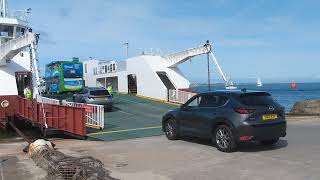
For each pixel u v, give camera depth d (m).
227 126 11.73
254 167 9.66
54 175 8.80
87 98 26.31
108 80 44.84
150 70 35.03
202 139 14.18
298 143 12.89
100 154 12.34
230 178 8.70
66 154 12.40
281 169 9.36
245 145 12.76
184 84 34.78
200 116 12.80
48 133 19.38
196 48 31.83
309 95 93.00
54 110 19.16
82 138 16.89
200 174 9.15
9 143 16.89
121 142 14.96
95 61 47.72
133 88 39.84
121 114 25.20
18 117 23.45
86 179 8.32
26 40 22.38
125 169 10.00
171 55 34.81
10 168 10.75
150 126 19.69
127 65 39.38
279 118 11.92
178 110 14.07
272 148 12.11
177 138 14.45
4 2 27.48
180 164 10.32
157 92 33.97
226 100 12.09
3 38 26.86
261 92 12.06
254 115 11.46
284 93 109.12
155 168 9.97
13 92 25.22
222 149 11.85
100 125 19.06
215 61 30.48
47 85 43.34
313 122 19.09
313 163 9.88
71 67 40.53
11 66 25.77
